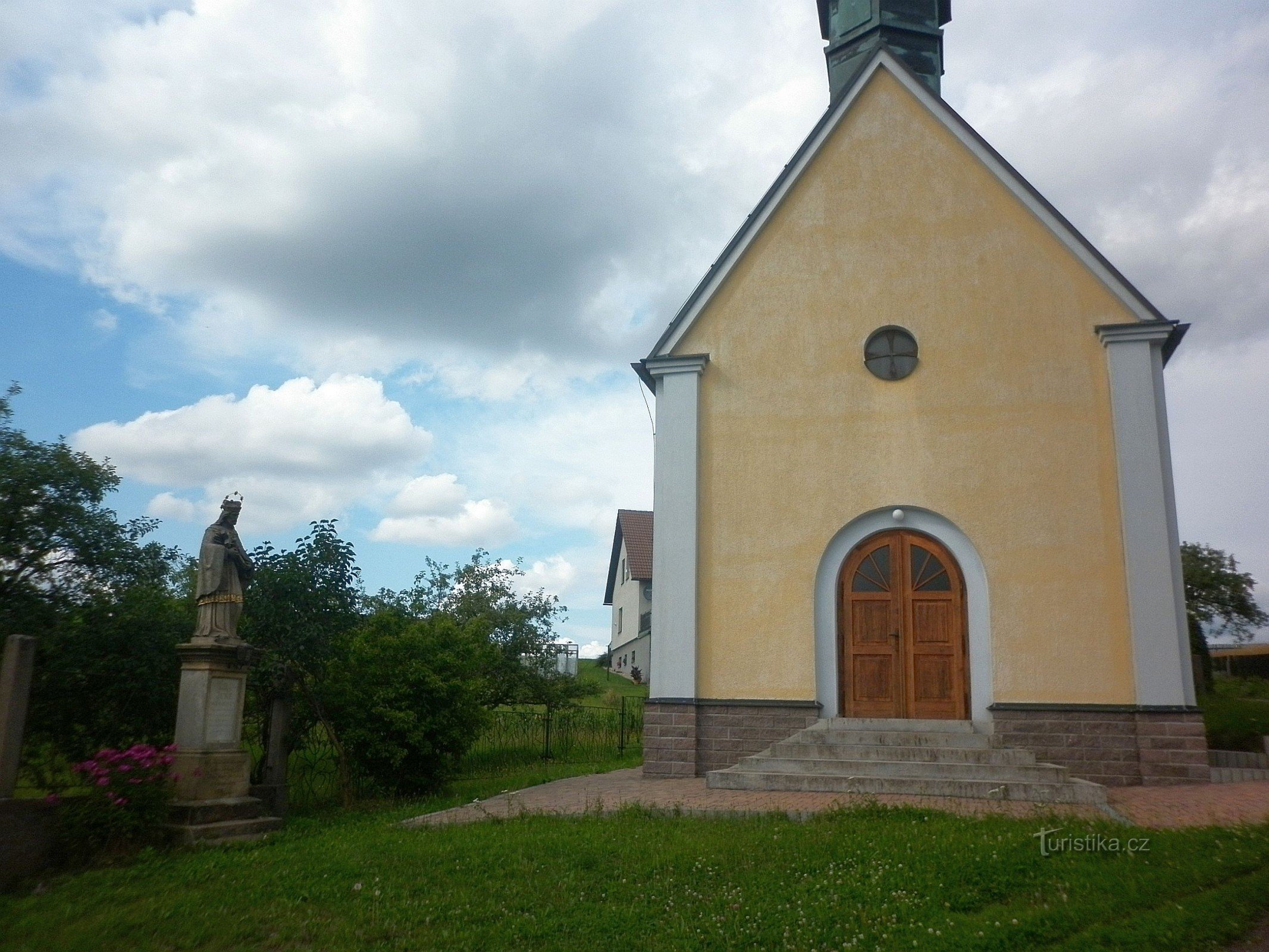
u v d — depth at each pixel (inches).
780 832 370.6
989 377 571.5
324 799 577.3
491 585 1023.6
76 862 390.9
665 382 609.9
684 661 570.3
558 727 859.4
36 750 494.9
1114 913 262.7
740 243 618.8
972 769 477.7
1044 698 530.3
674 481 593.9
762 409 598.2
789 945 263.1
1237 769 513.3
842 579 574.2
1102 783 512.7
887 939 260.5
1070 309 568.1
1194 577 1034.7
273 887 332.5
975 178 597.9
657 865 332.8
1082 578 538.6
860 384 589.0
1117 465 541.3
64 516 489.7
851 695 560.4
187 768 430.6
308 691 555.2
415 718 554.9
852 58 695.1
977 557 556.1
